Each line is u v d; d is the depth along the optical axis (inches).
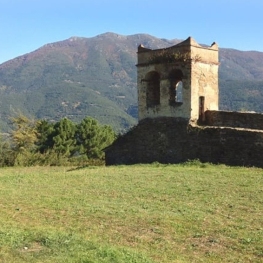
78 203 747.4
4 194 844.6
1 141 2261.3
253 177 935.0
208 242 534.6
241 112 1232.2
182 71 1259.8
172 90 1293.1
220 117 1274.6
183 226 598.2
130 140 1337.4
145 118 1327.5
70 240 510.3
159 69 1301.7
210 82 1325.0
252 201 731.4
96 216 653.9
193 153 1205.7
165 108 1285.7
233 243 529.7
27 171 1341.0
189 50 1247.5
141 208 703.1
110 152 1376.7
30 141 2509.8
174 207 704.4
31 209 709.9
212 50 1331.2
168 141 1258.6
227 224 604.7
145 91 1332.4
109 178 1002.1
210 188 839.7
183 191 822.5
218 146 1154.7
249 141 1094.4
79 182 973.2
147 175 1015.6
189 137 1217.4
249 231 572.1
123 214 661.9
